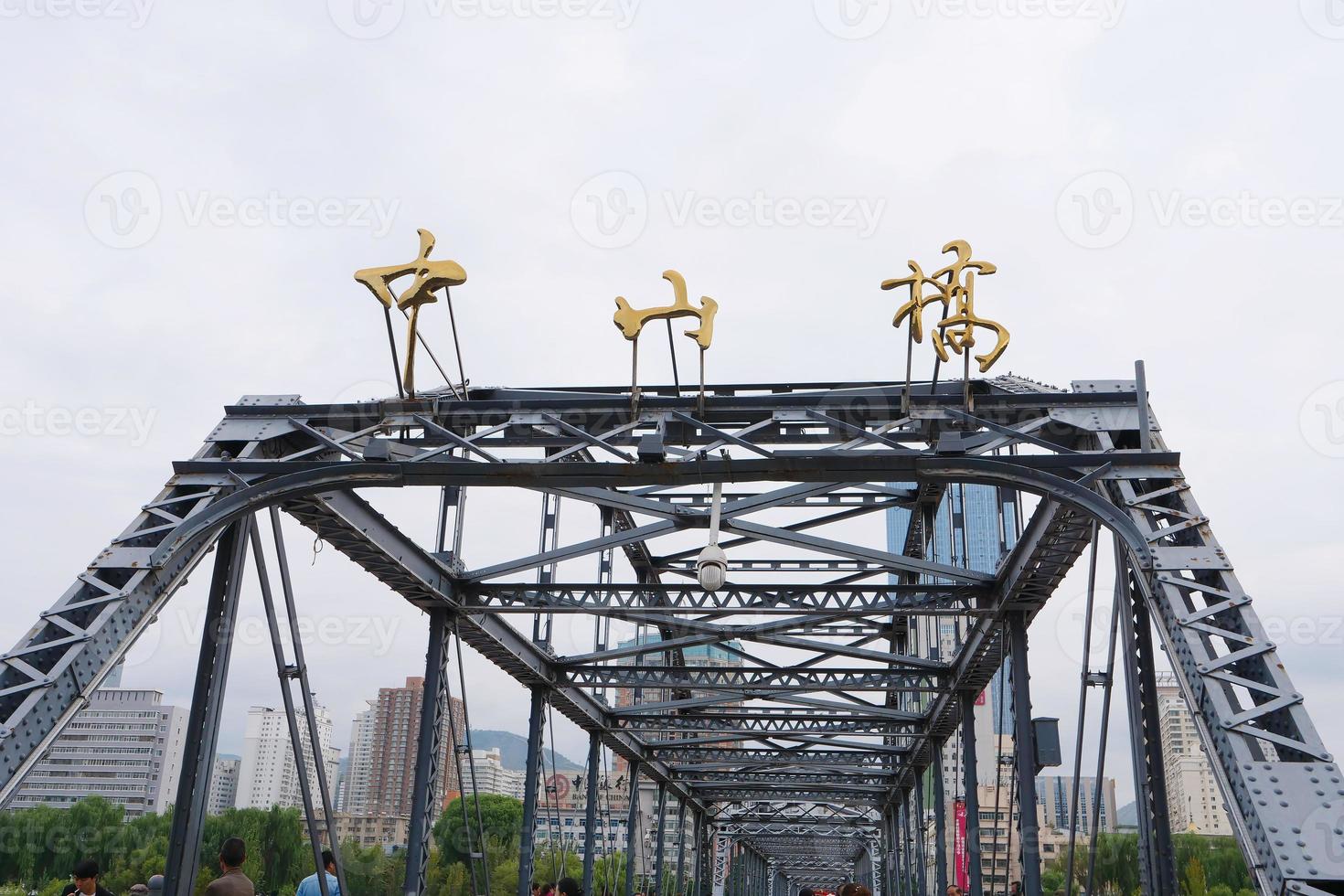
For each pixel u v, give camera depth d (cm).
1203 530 1216
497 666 2244
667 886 5438
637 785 3462
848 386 1614
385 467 1338
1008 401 1445
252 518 1430
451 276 1364
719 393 1645
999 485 1320
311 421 1502
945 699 2528
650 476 1330
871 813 5653
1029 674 1839
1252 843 962
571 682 2386
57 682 1119
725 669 2409
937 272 1405
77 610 1204
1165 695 4812
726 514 1567
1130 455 1302
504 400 1502
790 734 2884
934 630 2464
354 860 4297
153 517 1332
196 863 1302
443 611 1881
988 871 4047
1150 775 1262
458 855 5119
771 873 9481
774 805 5600
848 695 2778
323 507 1438
